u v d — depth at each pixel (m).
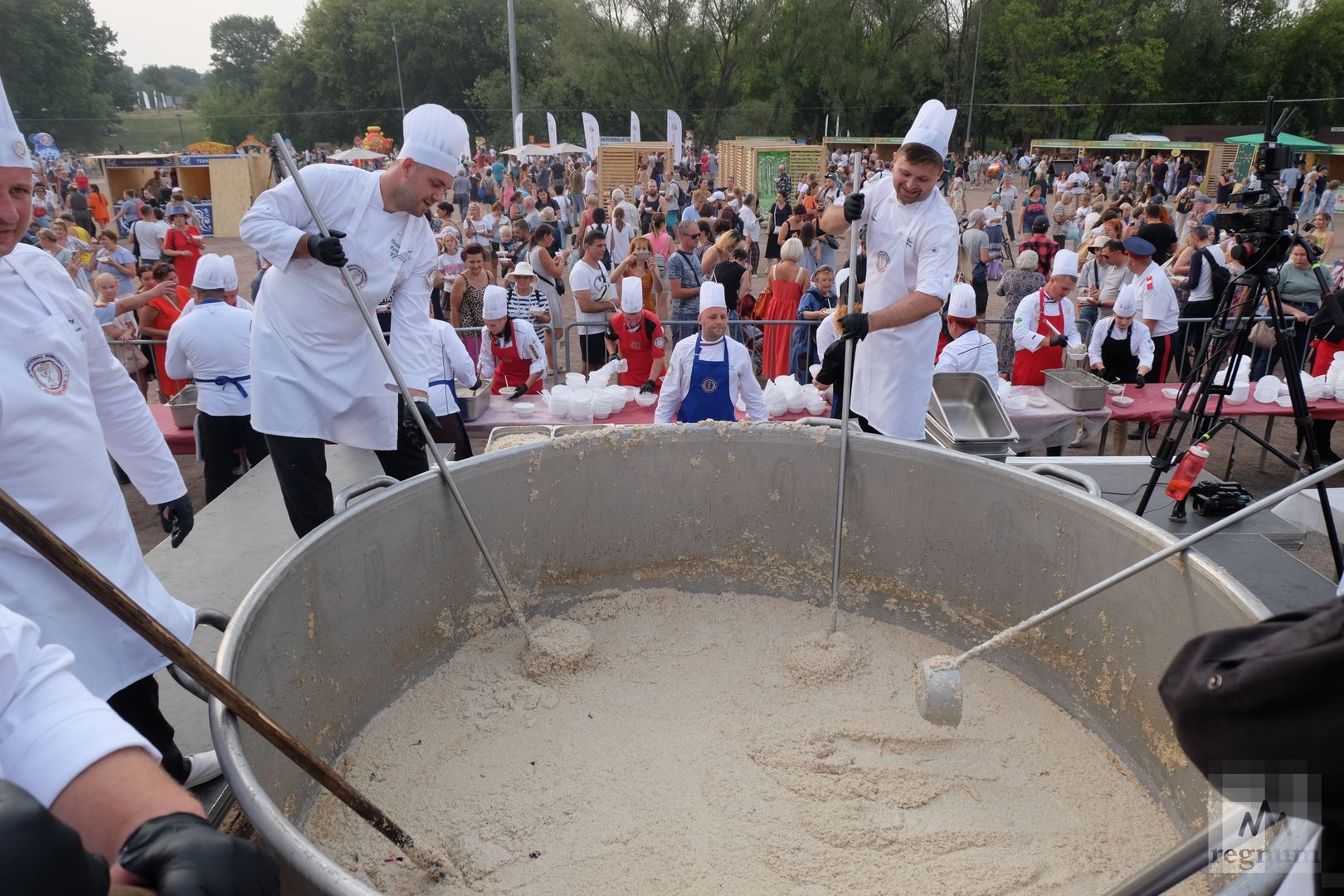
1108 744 2.79
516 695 3.01
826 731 2.81
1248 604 2.19
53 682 0.99
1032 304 6.47
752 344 8.50
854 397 4.00
